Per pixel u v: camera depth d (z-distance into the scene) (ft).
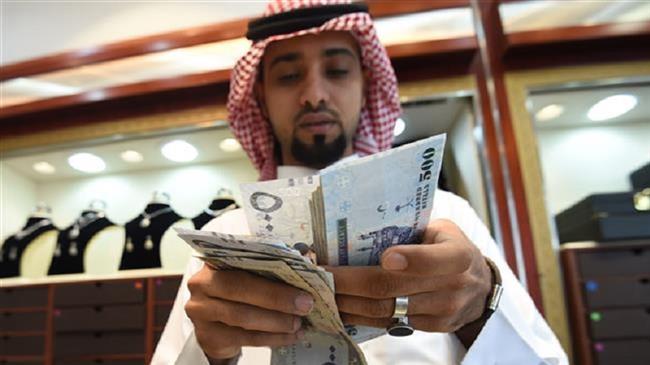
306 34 3.07
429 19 4.46
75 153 5.08
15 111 5.04
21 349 4.43
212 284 1.52
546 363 2.14
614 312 3.64
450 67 4.52
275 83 3.14
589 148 4.08
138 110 4.98
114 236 4.67
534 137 4.23
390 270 1.29
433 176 1.29
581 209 3.92
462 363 1.86
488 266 1.71
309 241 1.37
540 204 4.06
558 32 4.17
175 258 4.42
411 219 1.37
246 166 4.65
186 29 4.91
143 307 4.30
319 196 1.24
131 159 4.94
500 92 4.40
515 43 4.20
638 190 3.84
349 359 1.59
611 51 4.29
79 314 4.39
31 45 5.52
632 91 4.18
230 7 5.13
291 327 1.51
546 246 3.95
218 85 4.70
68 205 4.94
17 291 4.60
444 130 4.40
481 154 4.28
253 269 1.40
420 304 1.42
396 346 2.39
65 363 4.31
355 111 3.16
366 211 1.29
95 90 4.91
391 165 1.22
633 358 3.55
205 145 4.80
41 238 4.86
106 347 4.27
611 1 4.18
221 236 1.22
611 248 3.76
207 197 4.62
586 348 3.63
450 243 1.36
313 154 3.14
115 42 5.14
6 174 5.13
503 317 2.01
